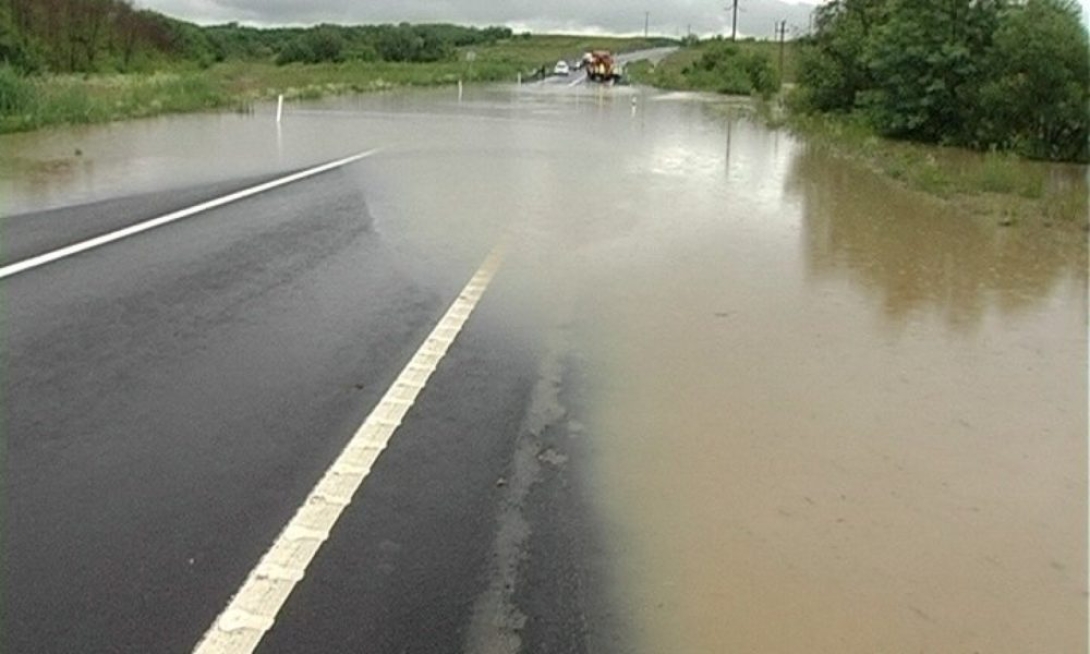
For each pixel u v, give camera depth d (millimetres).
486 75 68188
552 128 26750
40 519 4137
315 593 3719
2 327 6582
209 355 6332
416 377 6137
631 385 6141
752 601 3797
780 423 5566
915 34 28438
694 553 4133
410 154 18672
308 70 61188
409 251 9812
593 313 7789
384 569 3910
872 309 8133
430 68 68625
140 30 51000
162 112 26344
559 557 4062
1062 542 4312
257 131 22297
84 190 12469
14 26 39188
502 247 10188
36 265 8305
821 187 16375
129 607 3570
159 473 4625
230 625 3500
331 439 5129
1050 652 3545
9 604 3545
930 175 17484
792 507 4562
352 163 16797
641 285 8766
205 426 5199
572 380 6203
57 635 3391
